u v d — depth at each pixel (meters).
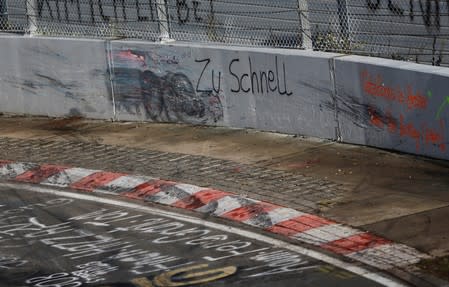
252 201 15.04
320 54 17.89
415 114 16.44
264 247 13.25
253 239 13.62
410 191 14.95
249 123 19.08
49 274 12.70
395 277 11.88
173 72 19.80
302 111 18.23
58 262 13.16
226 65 19.08
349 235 13.42
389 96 16.80
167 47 19.77
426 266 12.14
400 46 17.09
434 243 12.84
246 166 16.86
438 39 16.52
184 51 19.56
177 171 16.91
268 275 12.14
